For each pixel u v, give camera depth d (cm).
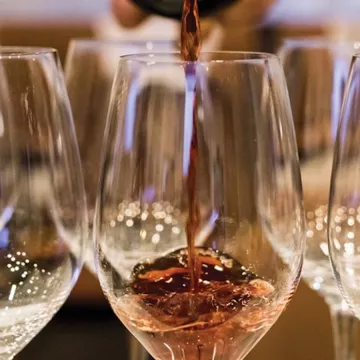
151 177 60
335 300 75
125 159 60
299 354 81
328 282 74
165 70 59
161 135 60
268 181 60
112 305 61
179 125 59
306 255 73
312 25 166
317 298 87
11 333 64
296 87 74
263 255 60
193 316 60
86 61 77
